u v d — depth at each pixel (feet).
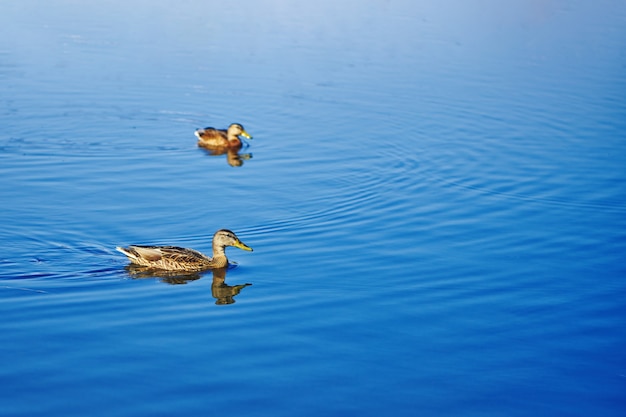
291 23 155.22
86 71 125.08
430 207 83.66
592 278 68.69
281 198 85.76
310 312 61.93
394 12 165.78
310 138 104.17
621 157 97.96
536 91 121.70
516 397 51.96
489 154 98.94
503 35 150.92
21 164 92.99
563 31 154.10
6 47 134.41
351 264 70.59
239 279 67.77
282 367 54.24
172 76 124.88
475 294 65.46
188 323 59.88
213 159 98.02
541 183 90.27
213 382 52.19
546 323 61.16
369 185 89.61
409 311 62.44
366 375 53.62
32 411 48.60
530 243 75.41
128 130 105.70
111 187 87.71
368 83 124.36
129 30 146.51
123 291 64.90
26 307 61.46
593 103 116.57
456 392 52.21
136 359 54.60
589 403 51.55
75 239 74.49
